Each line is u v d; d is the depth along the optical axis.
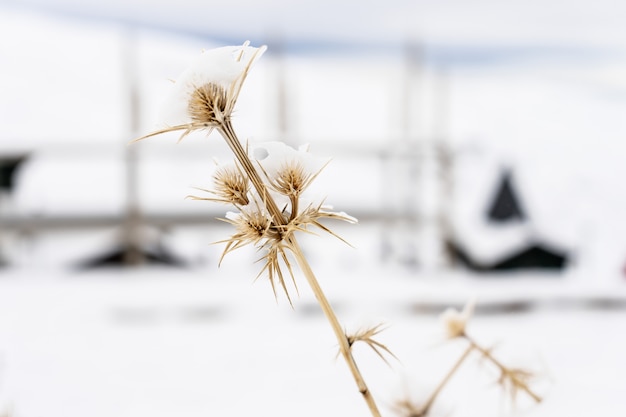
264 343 3.35
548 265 6.14
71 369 2.69
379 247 7.36
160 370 2.65
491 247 6.20
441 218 7.10
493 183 6.91
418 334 2.88
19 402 2.12
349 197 8.02
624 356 2.35
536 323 3.58
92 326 3.99
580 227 6.43
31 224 6.69
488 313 4.16
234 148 0.69
